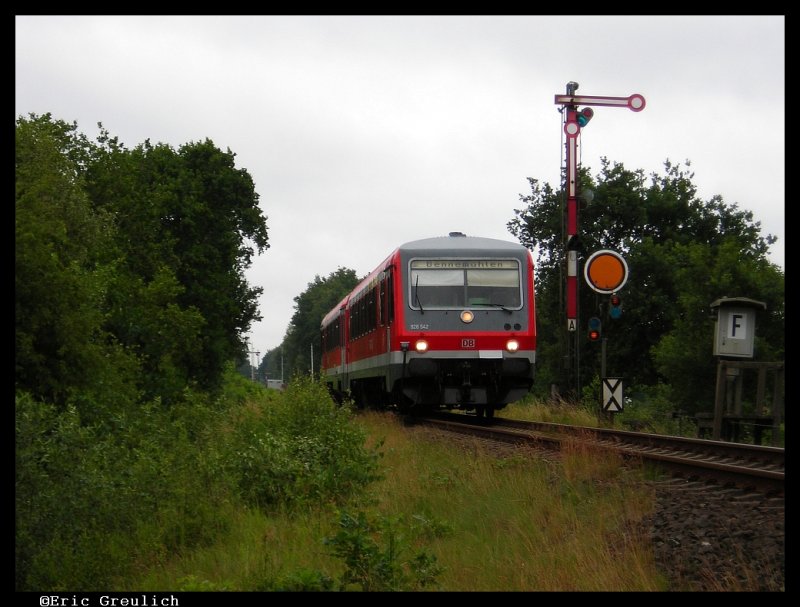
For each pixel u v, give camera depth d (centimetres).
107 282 2070
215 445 1338
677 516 919
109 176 3294
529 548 866
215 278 4453
